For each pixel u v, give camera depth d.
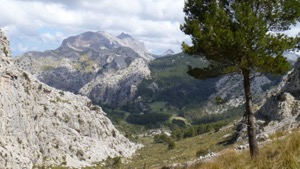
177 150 177.50
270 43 21.80
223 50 21.97
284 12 22.67
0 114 134.25
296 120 63.66
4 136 131.50
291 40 22.33
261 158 16.27
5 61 153.50
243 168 17.02
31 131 159.88
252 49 22.05
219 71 24.56
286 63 21.88
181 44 24.94
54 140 188.75
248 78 24.00
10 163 118.44
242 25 21.48
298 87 84.50
